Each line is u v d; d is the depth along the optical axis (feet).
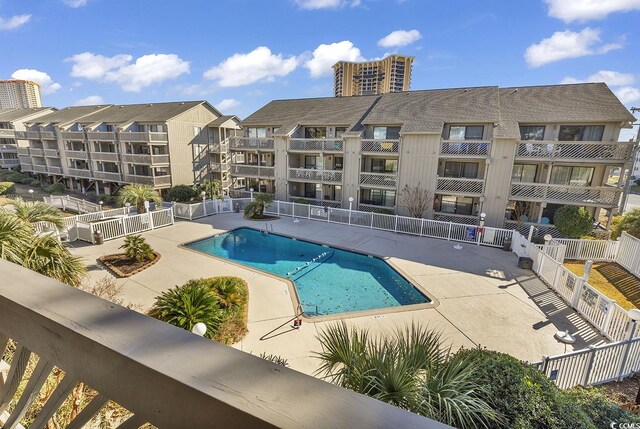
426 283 38.01
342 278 41.68
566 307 32.17
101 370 2.98
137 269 40.01
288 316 30.27
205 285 31.17
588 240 45.37
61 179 126.52
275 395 2.22
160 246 50.19
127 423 2.97
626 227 46.96
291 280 39.29
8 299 3.57
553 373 20.43
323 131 80.89
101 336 2.91
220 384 2.35
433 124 62.95
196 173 108.37
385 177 68.74
